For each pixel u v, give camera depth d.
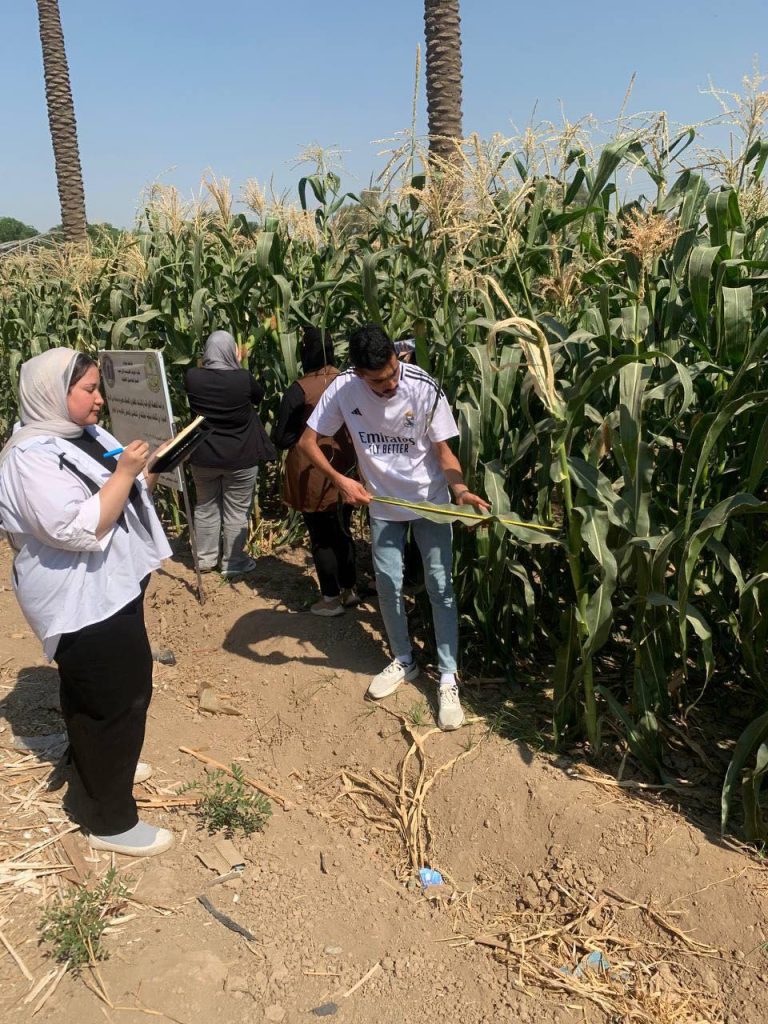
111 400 5.25
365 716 3.67
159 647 4.62
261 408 5.93
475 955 2.54
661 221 2.85
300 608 4.78
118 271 6.53
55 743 3.51
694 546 2.55
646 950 2.47
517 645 4.11
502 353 3.45
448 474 3.32
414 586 4.49
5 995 2.26
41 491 2.38
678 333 3.26
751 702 3.51
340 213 5.55
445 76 7.80
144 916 2.58
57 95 16.00
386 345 3.05
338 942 2.57
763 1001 2.24
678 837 2.74
